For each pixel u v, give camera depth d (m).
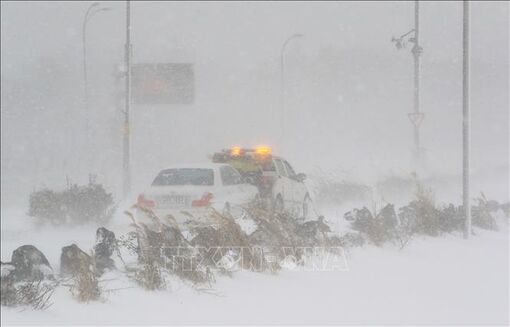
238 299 19.23
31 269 18.22
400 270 25.11
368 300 20.39
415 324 18.25
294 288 21.03
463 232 34.44
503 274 25.44
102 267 20.02
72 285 18.11
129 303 17.81
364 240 29.19
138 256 21.05
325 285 21.73
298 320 17.84
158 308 17.77
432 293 21.95
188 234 26.05
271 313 18.27
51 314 16.52
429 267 26.14
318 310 18.89
